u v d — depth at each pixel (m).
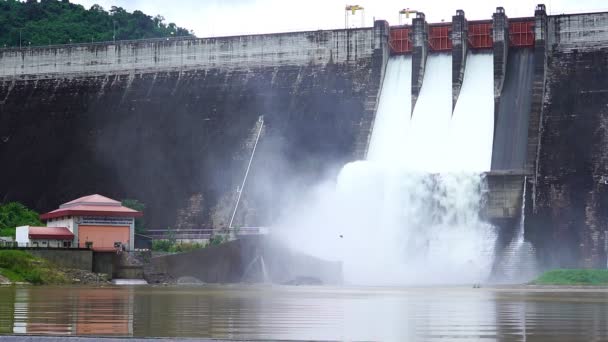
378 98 163.00
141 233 155.25
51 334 37.72
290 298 71.38
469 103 156.38
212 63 177.00
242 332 39.69
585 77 153.25
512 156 148.00
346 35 169.38
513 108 152.88
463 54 159.00
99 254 119.50
